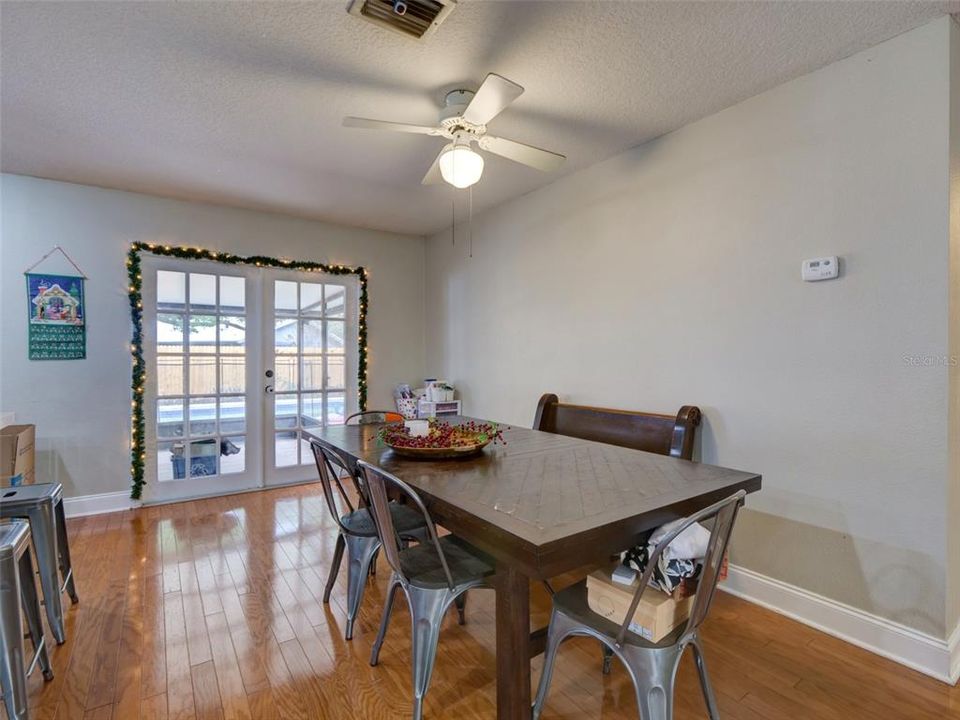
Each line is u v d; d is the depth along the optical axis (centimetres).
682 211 267
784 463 225
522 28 185
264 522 344
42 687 175
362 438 247
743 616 223
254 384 426
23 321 337
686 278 265
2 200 331
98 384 361
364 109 246
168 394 390
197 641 203
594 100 238
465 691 174
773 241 228
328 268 453
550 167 244
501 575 139
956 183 185
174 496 392
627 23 182
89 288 357
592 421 306
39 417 342
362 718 161
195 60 205
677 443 250
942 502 181
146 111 247
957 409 189
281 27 185
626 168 298
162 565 274
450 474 176
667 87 227
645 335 287
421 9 171
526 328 378
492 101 192
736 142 242
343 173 332
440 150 294
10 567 152
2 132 271
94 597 238
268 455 432
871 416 198
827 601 210
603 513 133
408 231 490
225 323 412
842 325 206
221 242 406
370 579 261
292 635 207
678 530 115
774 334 228
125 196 368
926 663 183
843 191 205
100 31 186
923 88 184
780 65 209
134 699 169
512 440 243
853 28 186
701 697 170
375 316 486
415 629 158
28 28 184
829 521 210
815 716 161
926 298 184
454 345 466
